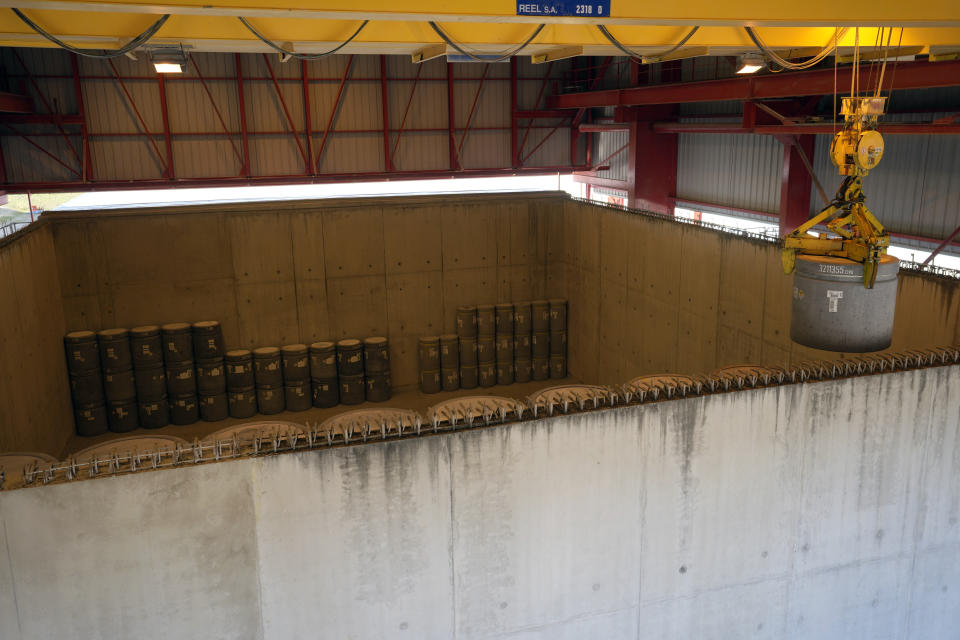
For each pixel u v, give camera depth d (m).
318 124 23.06
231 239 16.69
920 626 7.91
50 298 15.02
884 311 6.39
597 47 9.85
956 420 7.28
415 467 5.75
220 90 22.03
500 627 6.39
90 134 21.42
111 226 15.90
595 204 16.97
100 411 16.05
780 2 7.00
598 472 6.24
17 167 21.34
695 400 6.33
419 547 5.96
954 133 11.89
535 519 6.19
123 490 5.25
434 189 44.38
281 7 5.88
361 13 6.05
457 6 6.23
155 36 7.84
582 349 18.28
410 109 23.95
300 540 5.70
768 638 7.32
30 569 5.25
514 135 25.20
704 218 21.83
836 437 6.89
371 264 17.69
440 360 18.28
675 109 22.48
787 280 10.95
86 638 5.51
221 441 5.62
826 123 14.84
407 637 6.18
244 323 17.19
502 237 18.36
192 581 5.57
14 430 11.90
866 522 7.28
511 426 5.88
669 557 6.71
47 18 7.37
